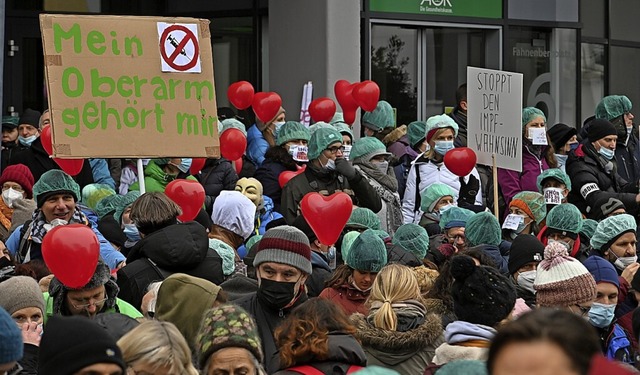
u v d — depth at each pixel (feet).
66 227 56.29
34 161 95.35
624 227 80.69
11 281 52.70
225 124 100.17
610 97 116.47
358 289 64.03
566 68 144.56
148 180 89.51
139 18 74.64
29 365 51.49
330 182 87.45
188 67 75.61
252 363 45.14
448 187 91.81
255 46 127.75
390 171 95.30
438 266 80.64
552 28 142.72
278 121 104.47
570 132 105.70
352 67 119.44
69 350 39.01
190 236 62.85
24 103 130.00
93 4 132.36
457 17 133.80
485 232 79.46
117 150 73.20
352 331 49.42
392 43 130.72
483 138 99.19
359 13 120.06
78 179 92.38
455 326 49.44
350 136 103.35
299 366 47.96
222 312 45.80
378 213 91.97
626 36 156.15
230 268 68.59
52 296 57.26
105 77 73.26
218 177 94.58
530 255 71.36
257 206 86.69
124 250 77.71
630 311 71.61
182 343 43.70
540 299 64.44
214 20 130.41
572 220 83.30
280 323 53.36
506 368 27.07
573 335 26.99
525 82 141.18
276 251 56.65
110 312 53.98
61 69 72.33
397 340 54.60
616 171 108.88
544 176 98.58
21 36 129.70
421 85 132.77
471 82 98.84
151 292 57.98
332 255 77.66
